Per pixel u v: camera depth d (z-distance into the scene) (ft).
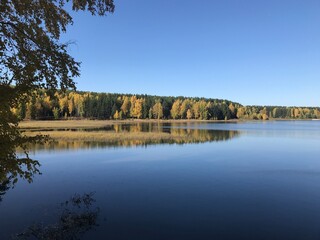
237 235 29.37
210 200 40.65
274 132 189.47
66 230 29.76
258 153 87.86
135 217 33.86
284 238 28.91
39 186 46.85
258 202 39.83
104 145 104.06
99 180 51.44
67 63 16.26
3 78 15.58
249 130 209.87
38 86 15.78
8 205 37.27
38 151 88.07
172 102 475.72
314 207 37.83
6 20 16.37
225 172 59.47
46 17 17.42
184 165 66.95
